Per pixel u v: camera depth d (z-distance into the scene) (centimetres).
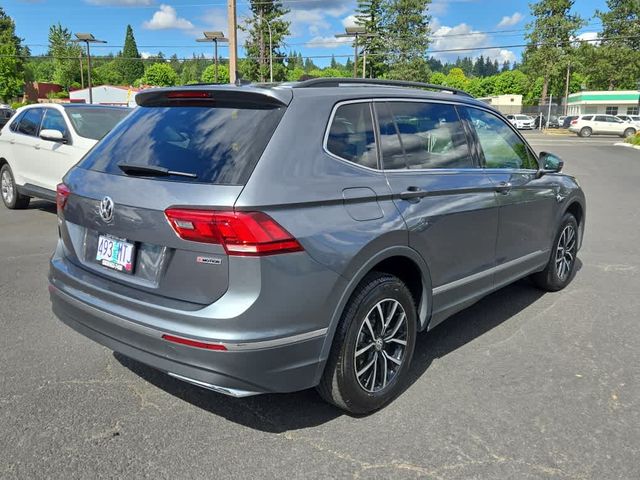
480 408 337
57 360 391
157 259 286
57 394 345
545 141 3859
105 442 297
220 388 270
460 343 432
